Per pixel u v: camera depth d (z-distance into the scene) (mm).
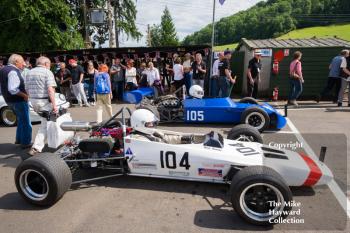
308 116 8820
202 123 8266
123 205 4031
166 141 4617
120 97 12875
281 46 12414
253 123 7254
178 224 3590
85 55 13086
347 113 9133
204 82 11867
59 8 19125
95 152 4516
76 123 4820
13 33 19531
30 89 5527
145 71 11461
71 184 4285
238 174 3543
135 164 4430
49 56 13250
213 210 3881
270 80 12164
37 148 5730
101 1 25266
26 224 3641
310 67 11680
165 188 4477
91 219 3717
